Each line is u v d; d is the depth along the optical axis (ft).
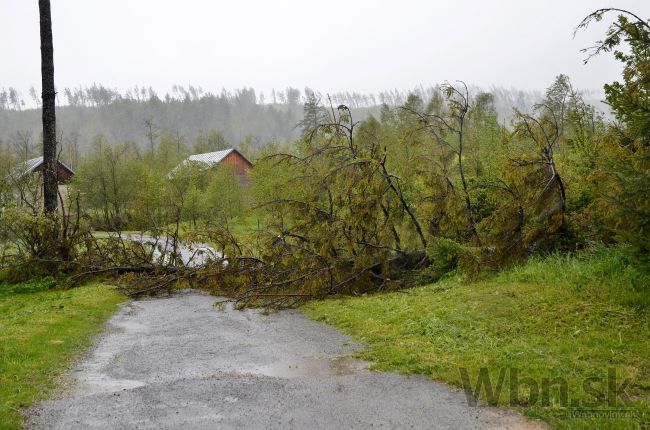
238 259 45.47
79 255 53.21
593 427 15.12
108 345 28.37
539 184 37.65
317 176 44.39
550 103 68.49
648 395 17.02
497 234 37.81
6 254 52.65
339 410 17.69
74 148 253.65
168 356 25.79
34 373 22.45
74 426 16.96
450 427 15.97
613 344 21.25
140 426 16.89
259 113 590.55
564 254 36.27
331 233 41.06
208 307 39.73
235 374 22.29
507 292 30.35
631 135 28.40
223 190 106.32
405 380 20.33
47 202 56.18
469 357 22.03
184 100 567.59
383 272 42.34
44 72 56.49
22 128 540.93
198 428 16.66
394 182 44.27
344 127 46.50
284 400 18.84
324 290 40.78
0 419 17.15
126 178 130.00
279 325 32.30
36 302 41.55
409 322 28.71
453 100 44.80
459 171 45.65
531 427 15.67
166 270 50.14
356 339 27.45
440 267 40.98
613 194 23.82
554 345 22.18
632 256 24.43
